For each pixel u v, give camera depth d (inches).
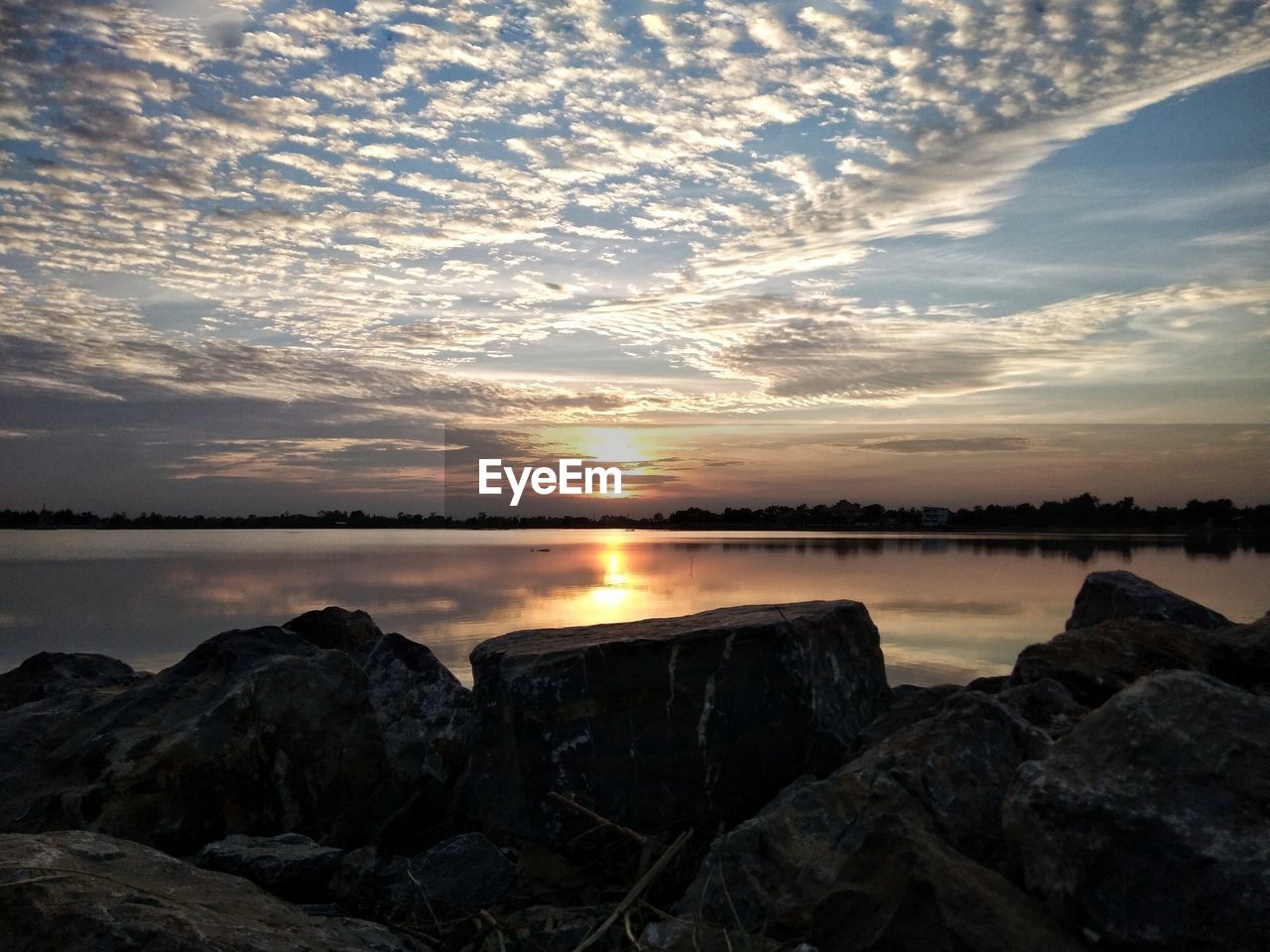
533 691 234.5
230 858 195.3
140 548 3181.6
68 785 230.7
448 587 1250.6
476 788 242.8
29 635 811.4
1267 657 273.1
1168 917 138.7
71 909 136.4
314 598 1104.8
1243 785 150.4
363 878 204.4
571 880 212.4
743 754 233.0
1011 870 165.9
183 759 231.9
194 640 784.3
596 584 1268.5
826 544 3078.2
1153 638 278.7
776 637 243.8
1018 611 862.5
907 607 899.4
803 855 178.2
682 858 210.7
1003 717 206.1
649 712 235.1
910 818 181.5
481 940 182.1
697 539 4151.1
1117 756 163.3
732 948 156.0
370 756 259.4
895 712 263.4
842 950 145.3
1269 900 133.8
